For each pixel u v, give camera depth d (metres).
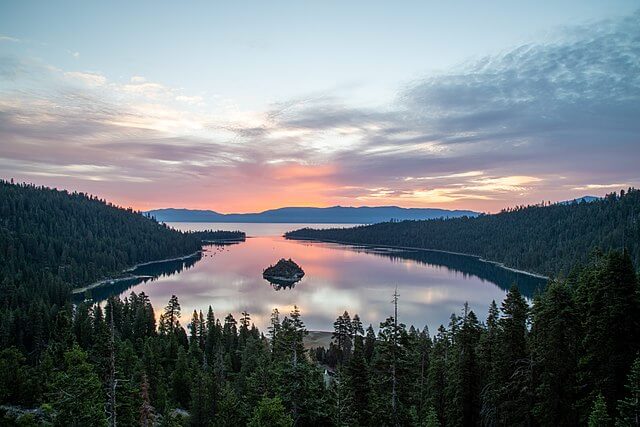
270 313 160.12
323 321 147.75
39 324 101.00
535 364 37.50
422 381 56.03
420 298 188.75
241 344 96.00
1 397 57.50
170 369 81.44
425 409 48.12
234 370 89.12
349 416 35.59
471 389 43.22
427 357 61.47
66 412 33.06
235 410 47.09
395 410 33.94
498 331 42.88
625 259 35.28
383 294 199.25
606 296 34.91
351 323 107.50
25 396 60.25
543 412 36.34
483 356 43.81
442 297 191.12
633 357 33.41
